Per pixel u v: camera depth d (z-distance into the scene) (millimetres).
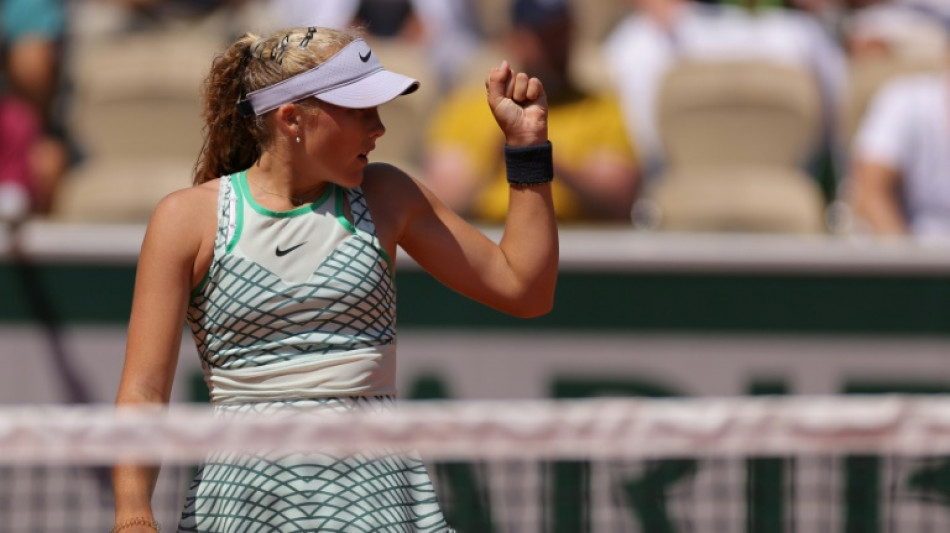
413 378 16812
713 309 16875
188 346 16484
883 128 19422
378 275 9094
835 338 16875
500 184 19344
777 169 20359
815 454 14586
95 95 20984
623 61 21547
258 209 8938
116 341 16906
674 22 21641
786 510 14594
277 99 8898
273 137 9023
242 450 8734
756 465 14633
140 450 8211
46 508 12664
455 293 16734
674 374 16906
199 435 8211
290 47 8977
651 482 14539
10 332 16844
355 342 8938
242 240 8852
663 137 20828
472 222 19297
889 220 19234
